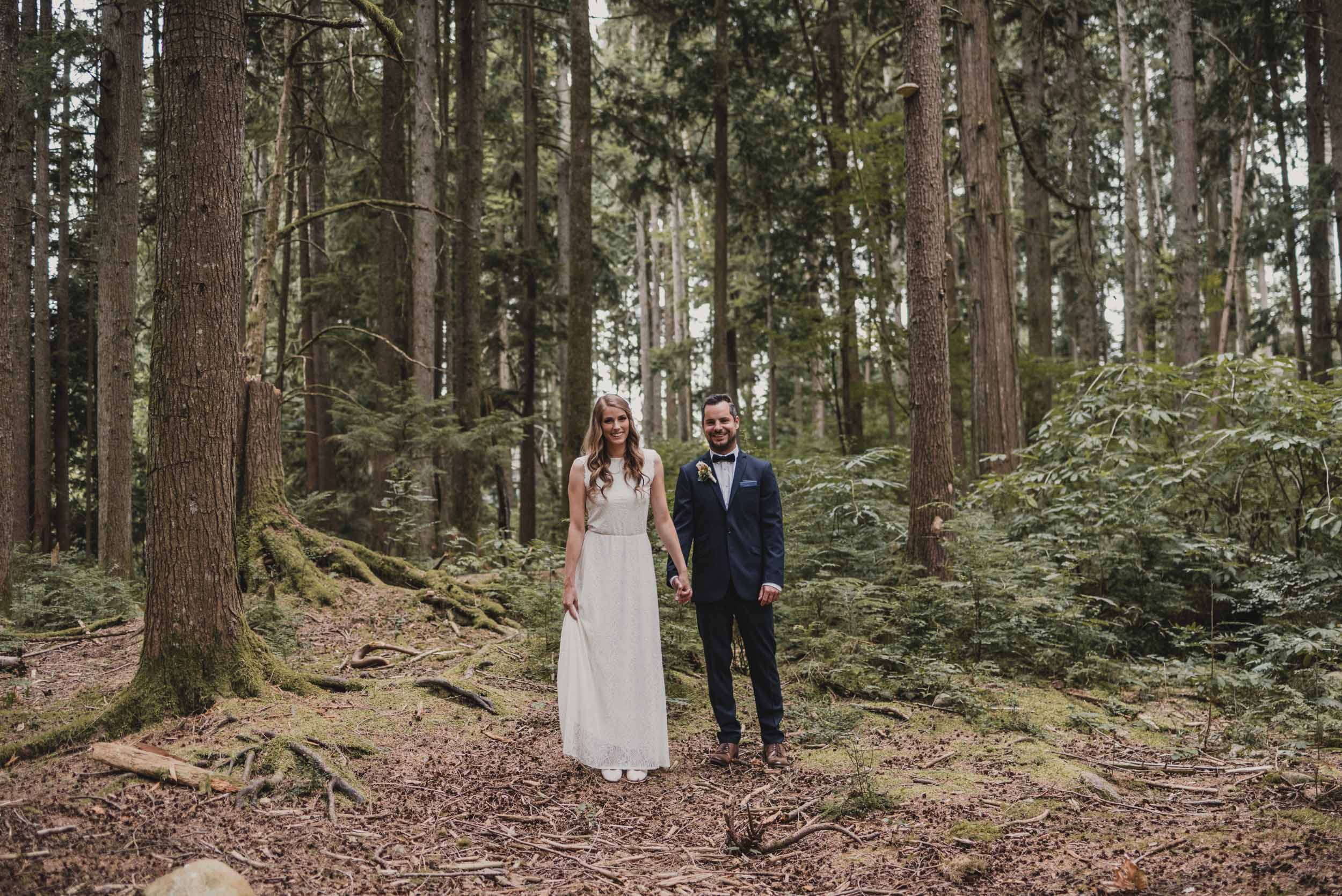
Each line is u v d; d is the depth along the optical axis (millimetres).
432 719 4812
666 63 18891
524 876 3125
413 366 16359
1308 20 16109
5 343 7156
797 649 6473
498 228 23016
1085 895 2742
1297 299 18344
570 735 4262
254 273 8359
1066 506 8281
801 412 30547
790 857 3332
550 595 6277
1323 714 5047
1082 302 21672
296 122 14547
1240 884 2662
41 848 3037
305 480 19812
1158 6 17531
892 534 8047
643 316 31469
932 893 2877
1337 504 7605
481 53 15797
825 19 18125
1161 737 5000
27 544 10766
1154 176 24297
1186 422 9344
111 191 11141
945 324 7281
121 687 5156
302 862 3123
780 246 20094
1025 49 15516
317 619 6613
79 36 9789
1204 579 7766
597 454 4371
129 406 10461
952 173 15469
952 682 5660
